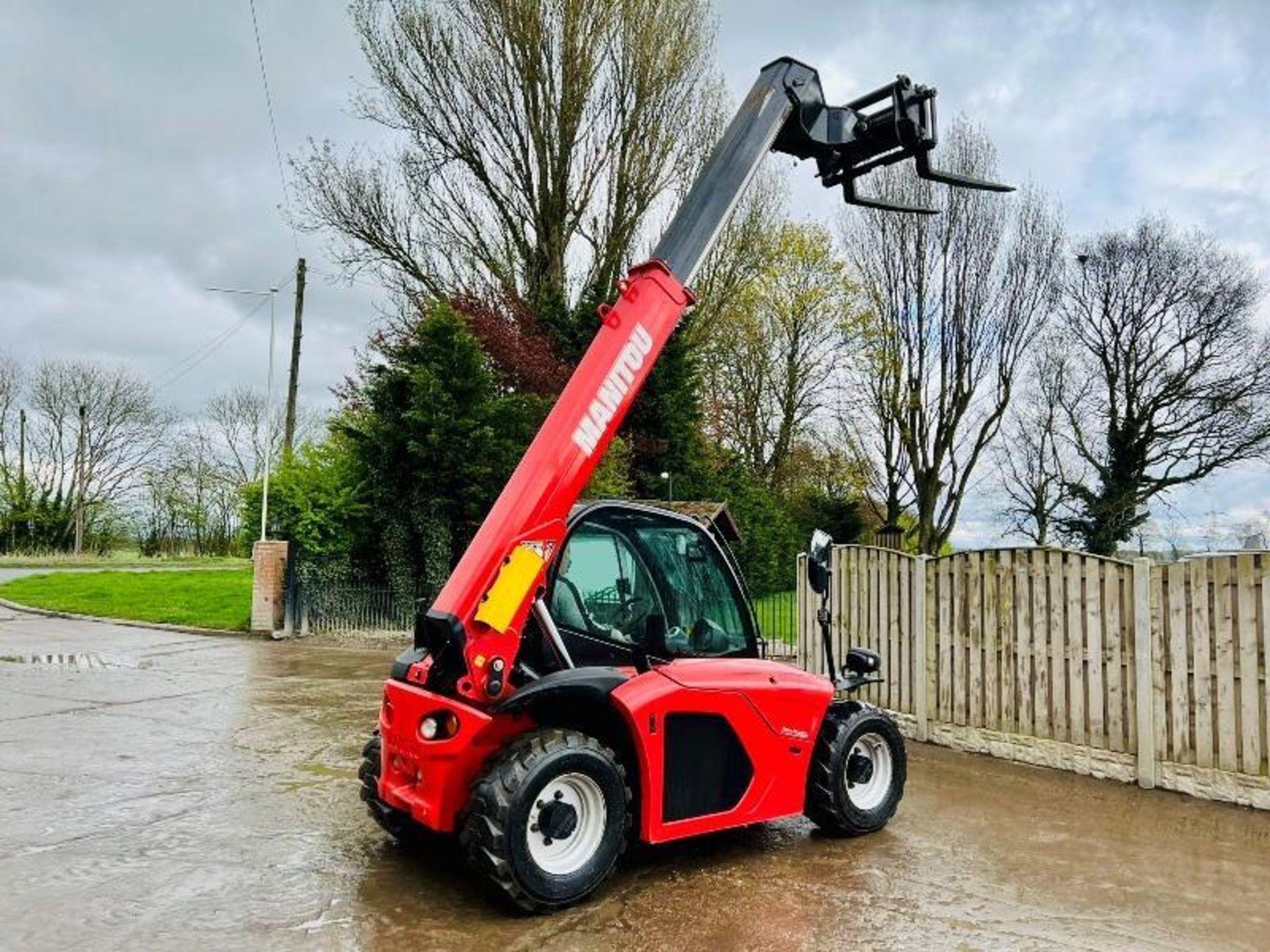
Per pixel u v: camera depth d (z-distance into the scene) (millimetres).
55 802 6188
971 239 28281
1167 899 4723
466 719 4426
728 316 30891
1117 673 7211
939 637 8609
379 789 4996
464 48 23469
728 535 21453
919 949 4059
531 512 4660
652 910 4473
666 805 4809
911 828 5930
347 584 17891
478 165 24094
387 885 4734
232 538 54344
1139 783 6992
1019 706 7883
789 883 4875
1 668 12586
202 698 10523
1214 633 6680
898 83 5824
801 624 10570
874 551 9414
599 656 4984
